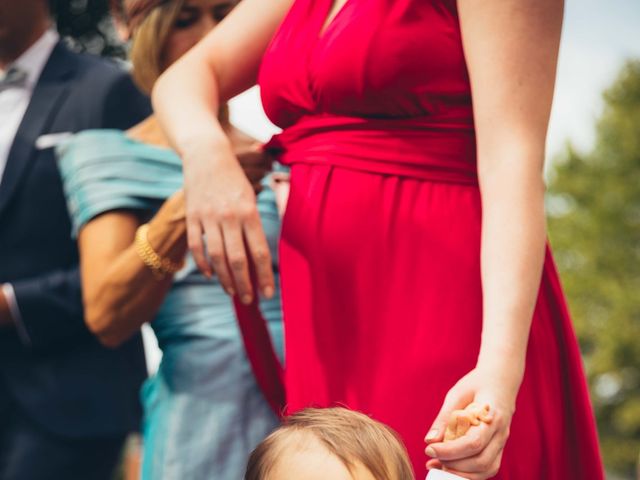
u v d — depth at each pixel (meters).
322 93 2.27
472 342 2.14
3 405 4.04
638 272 37.03
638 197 37.50
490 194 2.07
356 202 2.23
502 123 2.08
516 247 2.01
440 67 2.18
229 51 2.54
